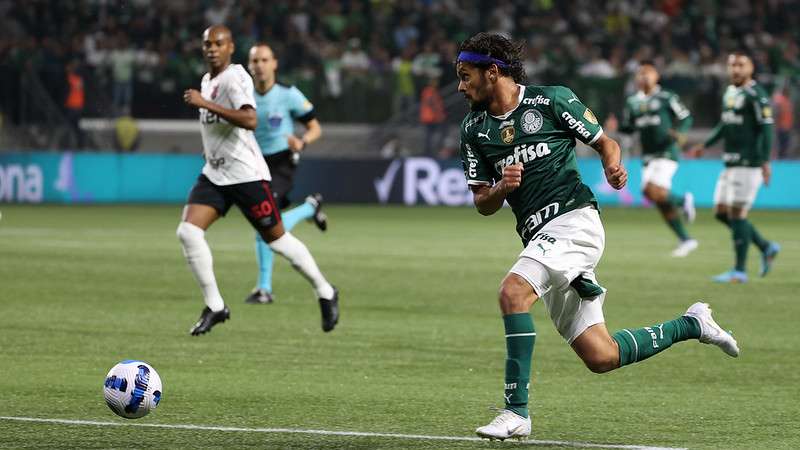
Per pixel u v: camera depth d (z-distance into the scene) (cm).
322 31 7544
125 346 2080
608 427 1492
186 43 7000
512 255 3897
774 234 4903
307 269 2191
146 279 3100
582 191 1403
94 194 6219
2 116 6203
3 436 1395
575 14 7906
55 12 7012
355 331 2294
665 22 8000
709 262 3778
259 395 1673
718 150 6812
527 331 1348
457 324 2400
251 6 7350
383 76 6662
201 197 2189
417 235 4634
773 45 7638
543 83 6644
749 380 1839
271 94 2700
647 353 1452
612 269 3522
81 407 1566
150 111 6494
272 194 2208
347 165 6431
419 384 1775
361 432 1443
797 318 2544
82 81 6322
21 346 2062
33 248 3878
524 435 1345
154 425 1465
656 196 3906
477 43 1387
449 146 6688
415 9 7750
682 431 1471
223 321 2162
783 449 1379
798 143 6750
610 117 6606
